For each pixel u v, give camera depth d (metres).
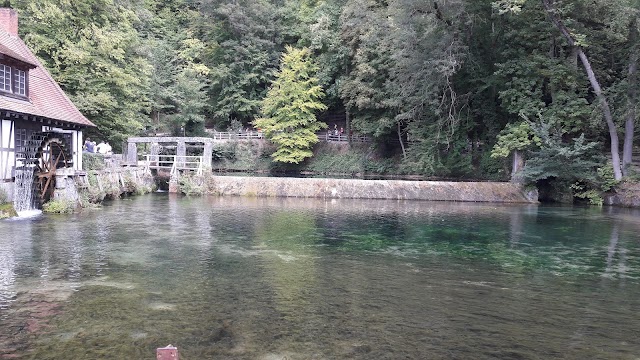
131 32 25.00
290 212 18.45
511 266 10.08
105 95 21.58
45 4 20.53
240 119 48.50
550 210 20.84
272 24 46.03
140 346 5.44
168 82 42.94
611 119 23.06
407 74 27.30
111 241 11.80
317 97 41.19
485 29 26.89
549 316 6.88
